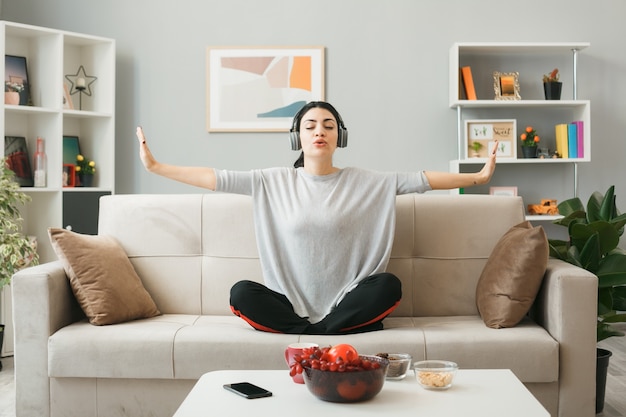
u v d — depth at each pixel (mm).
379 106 5086
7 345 4180
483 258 3135
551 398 2611
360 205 2926
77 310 2967
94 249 2920
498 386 1942
